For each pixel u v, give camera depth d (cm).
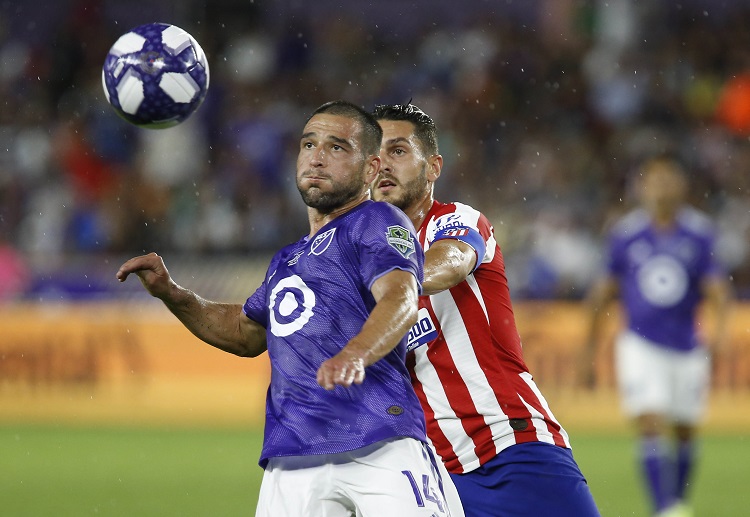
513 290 5500
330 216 1387
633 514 2938
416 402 1351
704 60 7100
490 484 1577
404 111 1678
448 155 6675
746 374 4806
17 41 7175
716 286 3072
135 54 1505
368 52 7269
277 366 1352
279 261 1408
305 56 7250
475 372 1577
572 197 6344
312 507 1309
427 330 1586
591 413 4853
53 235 6050
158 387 5134
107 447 4297
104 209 6153
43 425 4997
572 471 1588
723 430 4791
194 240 6078
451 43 7231
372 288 1282
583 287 5612
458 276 1461
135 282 5281
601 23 7206
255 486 3409
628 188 6412
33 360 5191
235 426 4991
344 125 1372
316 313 1331
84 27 7231
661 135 6744
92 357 5169
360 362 1161
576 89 7038
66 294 5256
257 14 7344
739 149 6669
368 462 1297
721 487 3425
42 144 6538
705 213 6359
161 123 1540
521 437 1571
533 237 5772
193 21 7312
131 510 3006
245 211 6281
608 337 4869
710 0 7238
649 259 3077
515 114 6938
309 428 1312
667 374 3044
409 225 1341
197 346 5141
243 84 7056
